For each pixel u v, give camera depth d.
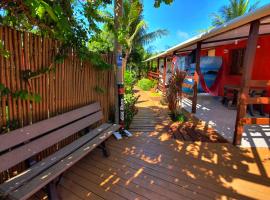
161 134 4.50
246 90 3.68
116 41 4.22
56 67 2.94
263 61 6.36
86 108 3.56
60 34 2.73
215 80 9.48
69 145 2.84
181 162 3.23
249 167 3.10
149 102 8.57
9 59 2.22
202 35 4.96
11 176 2.40
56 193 2.16
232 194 2.46
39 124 2.49
